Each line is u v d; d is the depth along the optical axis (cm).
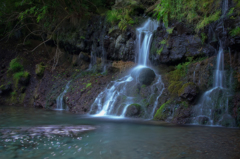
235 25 610
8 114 802
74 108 900
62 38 1340
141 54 944
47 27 1412
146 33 933
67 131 488
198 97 628
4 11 1460
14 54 1454
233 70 618
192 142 393
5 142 394
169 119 621
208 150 346
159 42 859
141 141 402
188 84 634
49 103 1055
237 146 366
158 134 457
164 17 794
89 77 1093
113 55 1064
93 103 860
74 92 998
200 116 589
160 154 329
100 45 1137
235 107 561
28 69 1345
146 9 1070
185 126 552
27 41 1550
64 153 336
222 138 421
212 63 666
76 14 1250
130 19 1012
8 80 1308
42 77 1273
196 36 759
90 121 637
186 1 774
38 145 376
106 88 908
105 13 1152
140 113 708
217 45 688
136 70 850
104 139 416
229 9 645
